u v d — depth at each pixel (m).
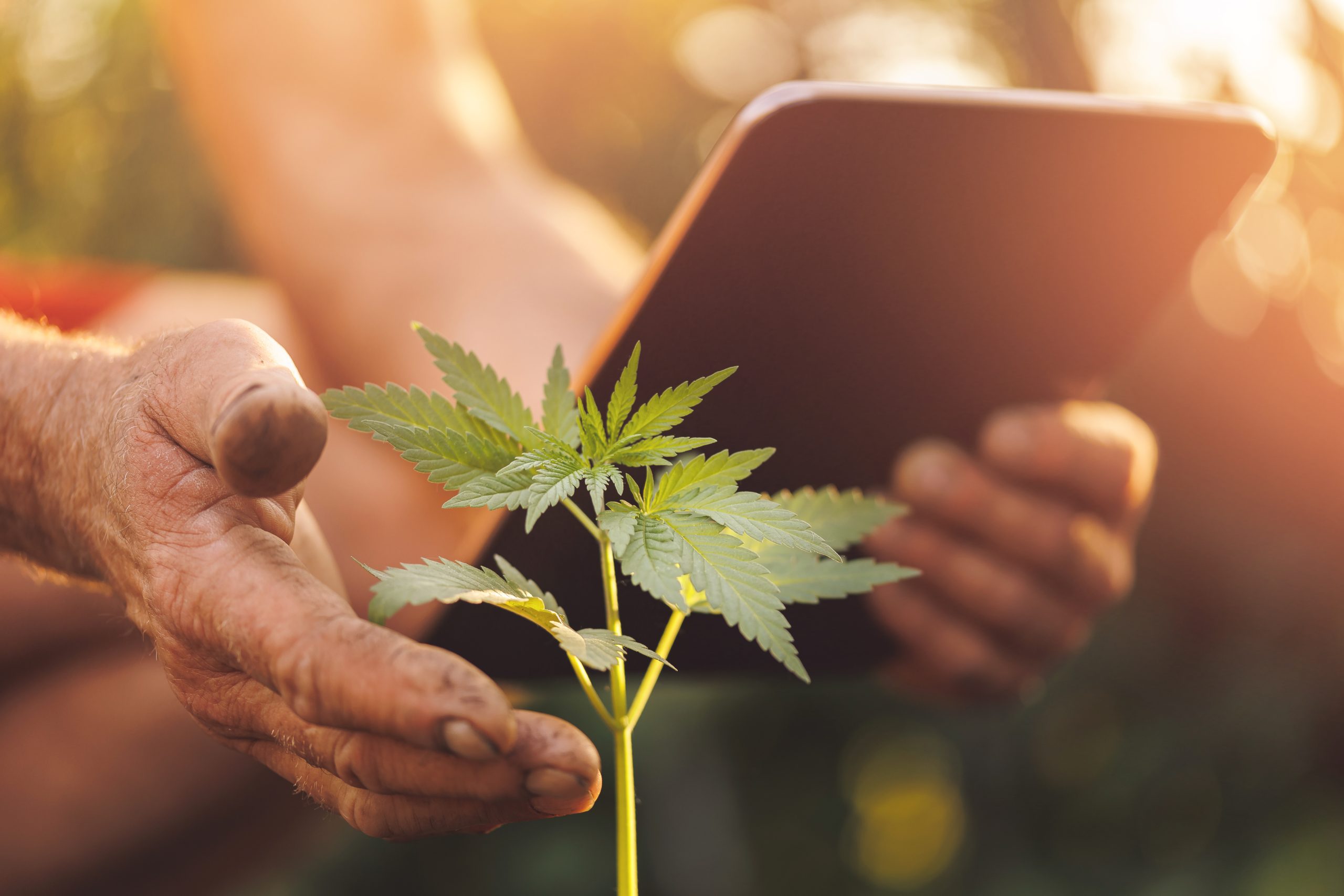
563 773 0.53
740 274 0.69
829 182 0.68
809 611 0.95
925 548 0.99
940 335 0.78
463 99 1.66
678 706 3.50
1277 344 2.82
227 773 1.48
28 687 1.44
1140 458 1.01
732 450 0.79
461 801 0.55
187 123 2.77
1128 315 0.87
